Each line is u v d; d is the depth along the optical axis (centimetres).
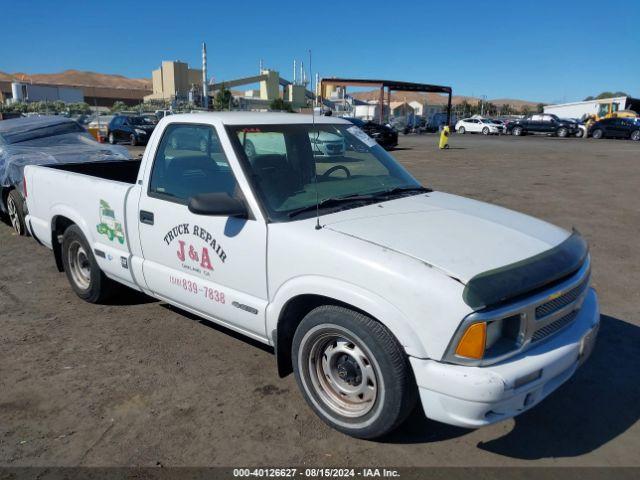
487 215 352
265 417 328
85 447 300
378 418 286
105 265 458
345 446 301
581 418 330
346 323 286
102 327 457
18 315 484
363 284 276
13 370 384
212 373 381
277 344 328
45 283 570
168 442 304
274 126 374
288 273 310
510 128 4428
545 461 290
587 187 1269
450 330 253
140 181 409
